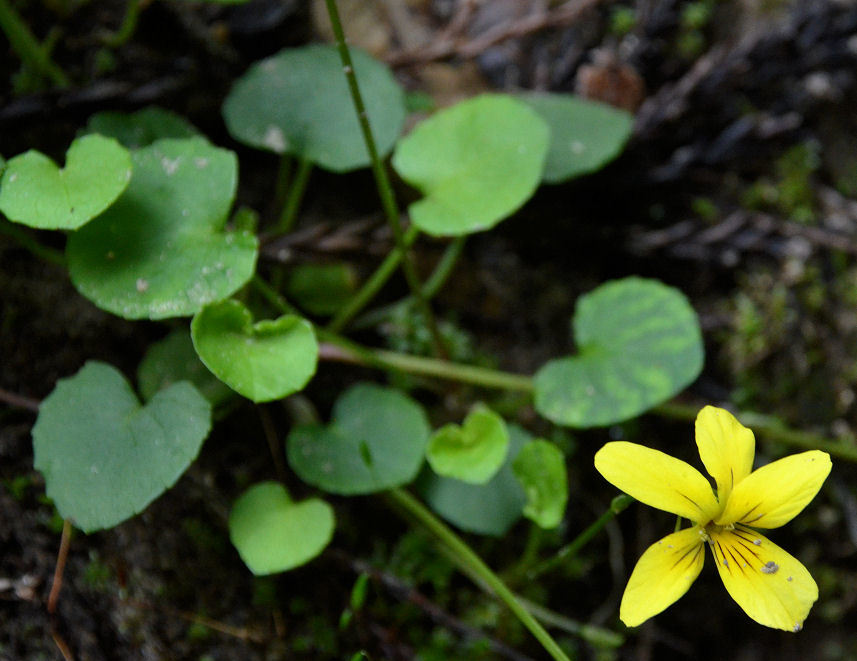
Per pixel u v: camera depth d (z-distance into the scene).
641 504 0.26
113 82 0.25
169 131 0.25
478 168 0.24
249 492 0.23
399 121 0.25
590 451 0.26
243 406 0.25
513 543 0.25
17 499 0.23
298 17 0.26
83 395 0.23
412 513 0.24
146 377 0.24
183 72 0.25
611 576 0.26
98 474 0.22
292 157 0.26
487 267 0.26
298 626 0.24
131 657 0.23
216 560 0.24
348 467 0.24
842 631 0.26
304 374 0.23
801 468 0.22
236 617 0.24
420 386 0.26
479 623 0.25
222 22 0.26
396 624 0.24
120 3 0.26
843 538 0.26
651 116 0.26
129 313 0.23
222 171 0.23
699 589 0.26
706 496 0.22
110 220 0.23
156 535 0.24
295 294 0.25
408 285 0.26
